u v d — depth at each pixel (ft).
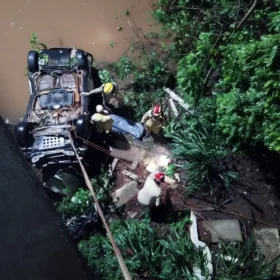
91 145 25.02
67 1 32.65
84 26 31.65
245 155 25.02
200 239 22.52
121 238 21.35
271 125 17.80
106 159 25.76
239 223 23.04
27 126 23.27
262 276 19.43
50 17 31.96
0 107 28.94
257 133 19.31
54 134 23.17
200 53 21.90
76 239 22.26
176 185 24.40
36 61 25.96
